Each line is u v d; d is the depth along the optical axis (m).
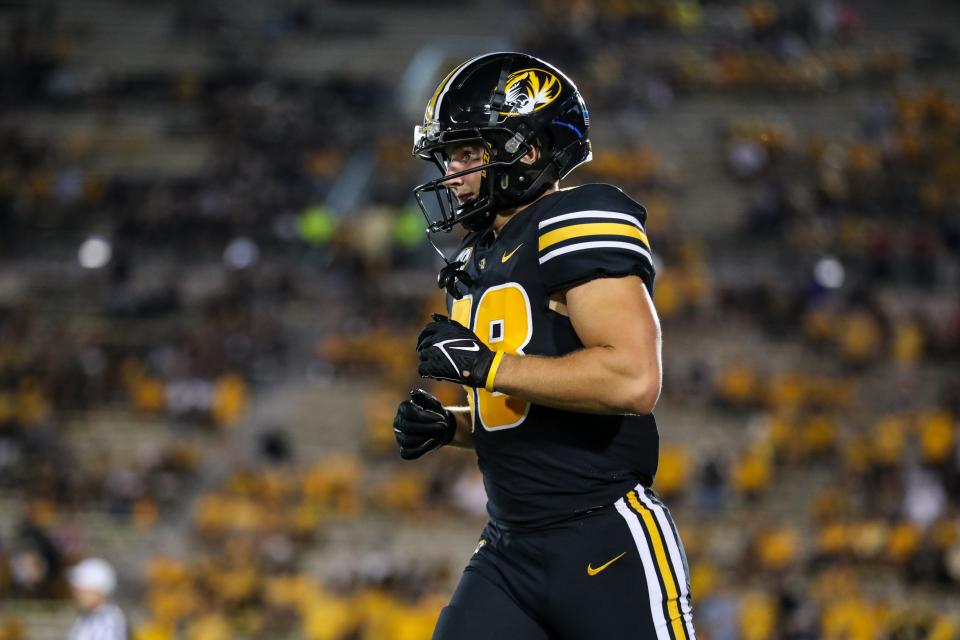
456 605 11.45
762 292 87.94
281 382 81.56
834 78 123.69
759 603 56.16
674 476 69.12
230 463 72.88
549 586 10.98
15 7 136.25
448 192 11.68
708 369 79.25
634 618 10.77
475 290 11.29
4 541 65.62
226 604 58.88
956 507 66.75
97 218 102.62
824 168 108.38
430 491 68.44
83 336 86.19
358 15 135.25
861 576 62.09
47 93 121.56
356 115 116.50
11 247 99.88
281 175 105.38
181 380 78.62
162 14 136.12
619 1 131.88
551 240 10.67
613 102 116.88
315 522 66.25
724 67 122.44
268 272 92.00
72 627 59.62
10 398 78.25
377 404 76.25
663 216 100.56
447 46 129.75
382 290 90.81
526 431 11.00
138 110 119.38
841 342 83.31
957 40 134.12
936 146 111.81
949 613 59.91
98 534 67.44
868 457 70.25
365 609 55.44
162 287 90.88
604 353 10.27
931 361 82.75
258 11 137.25
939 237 98.50
